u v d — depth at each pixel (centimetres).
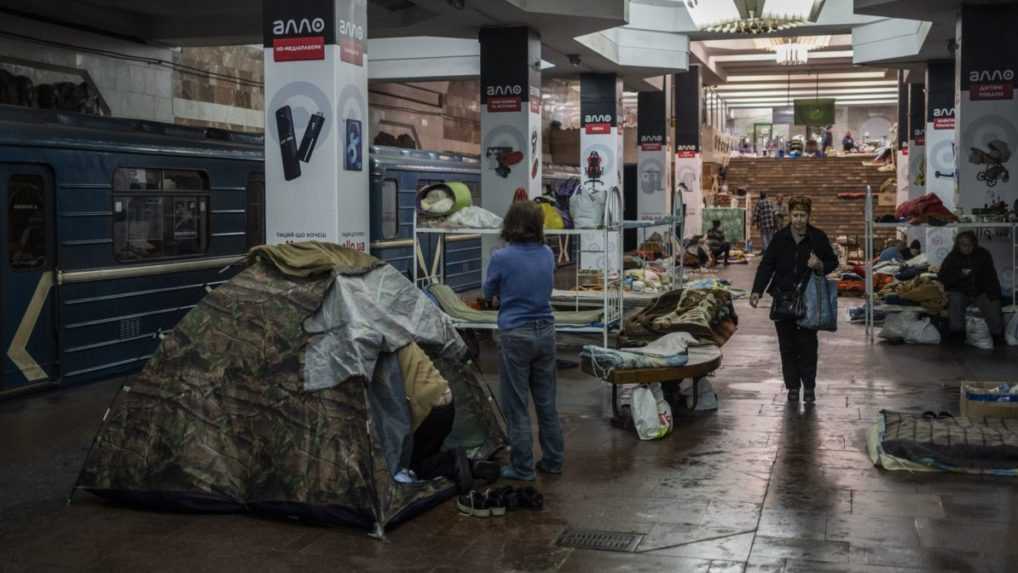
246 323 631
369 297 633
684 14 2492
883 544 541
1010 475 679
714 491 647
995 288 1328
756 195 4228
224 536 568
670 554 530
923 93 2969
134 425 628
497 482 670
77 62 1670
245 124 2141
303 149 1038
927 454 689
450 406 650
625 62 2470
